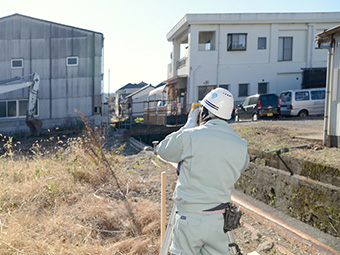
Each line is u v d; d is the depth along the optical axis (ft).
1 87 62.08
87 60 79.10
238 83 84.38
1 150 46.42
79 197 17.71
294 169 21.98
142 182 22.29
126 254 12.19
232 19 81.30
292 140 28.48
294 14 83.25
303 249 13.80
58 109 78.02
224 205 7.23
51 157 25.68
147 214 15.49
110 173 21.77
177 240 7.13
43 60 77.15
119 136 55.93
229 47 83.20
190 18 80.53
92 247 12.23
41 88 76.95
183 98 89.25
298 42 85.87
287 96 63.41
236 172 7.36
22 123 75.82
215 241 7.08
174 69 100.42
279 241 14.61
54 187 18.34
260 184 24.56
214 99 7.63
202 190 7.05
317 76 80.12
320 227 19.10
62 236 12.67
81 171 21.21
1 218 13.99
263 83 85.81
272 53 84.69
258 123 46.98
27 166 24.02
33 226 13.66
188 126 8.20
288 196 21.72
